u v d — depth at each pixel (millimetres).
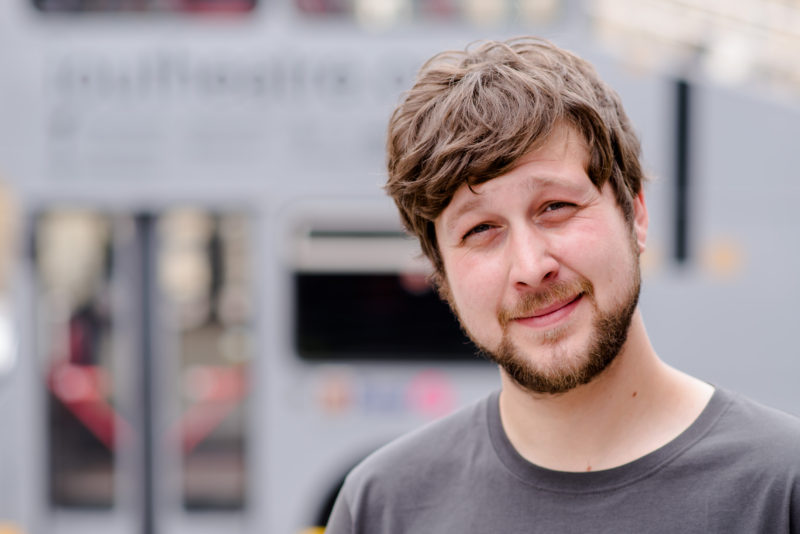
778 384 4133
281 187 4246
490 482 1308
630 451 1252
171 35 4238
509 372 1262
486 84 1233
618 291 1220
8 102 4250
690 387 1302
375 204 4238
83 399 4359
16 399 4348
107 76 4238
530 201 1207
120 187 4254
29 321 4332
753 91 4098
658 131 4105
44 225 4305
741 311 4133
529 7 4168
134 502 4340
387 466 1412
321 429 4324
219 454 4355
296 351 4309
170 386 4352
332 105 4219
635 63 4113
